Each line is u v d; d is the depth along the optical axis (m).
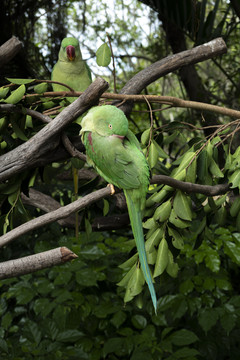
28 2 4.10
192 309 3.36
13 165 1.85
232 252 3.46
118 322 3.29
